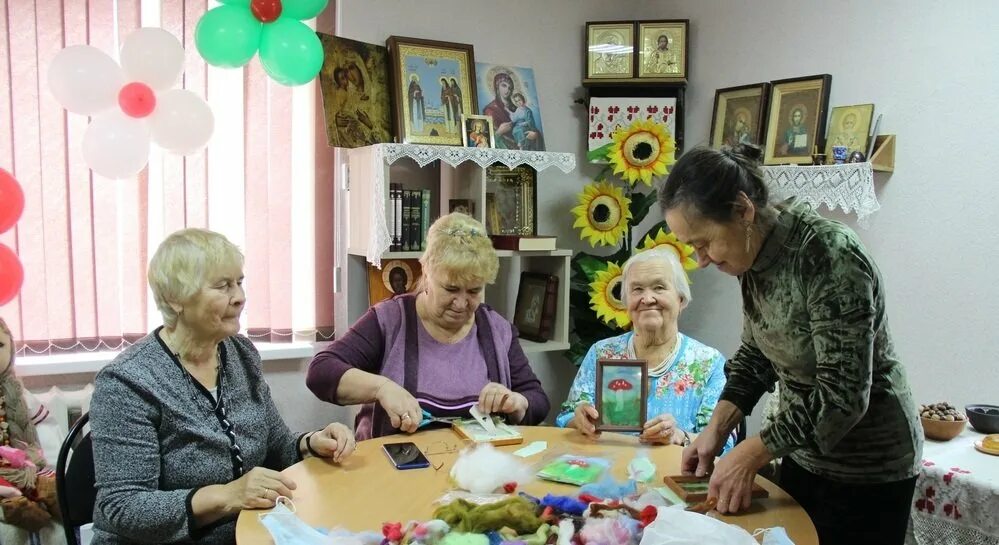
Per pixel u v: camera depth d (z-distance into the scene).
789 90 2.85
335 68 2.75
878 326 1.37
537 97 3.25
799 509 1.42
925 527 1.93
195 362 1.65
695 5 3.29
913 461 1.46
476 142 2.89
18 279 2.17
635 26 3.23
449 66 2.97
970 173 2.39
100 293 2.65
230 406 1.67
